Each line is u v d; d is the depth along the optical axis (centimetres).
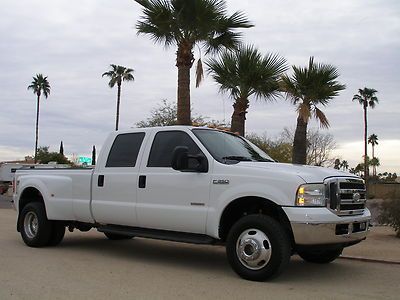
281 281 700
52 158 6475
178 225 767
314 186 666
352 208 723
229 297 606
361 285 690
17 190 1045
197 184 747
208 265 820
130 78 5425
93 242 1085
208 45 1792
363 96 6178
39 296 601
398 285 693
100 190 877
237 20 1698
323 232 656
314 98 1850
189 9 1582
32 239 987
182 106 1653
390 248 1011
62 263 816
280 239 662
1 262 815
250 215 695
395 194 1262
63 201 938
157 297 603
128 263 831
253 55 1781
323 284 690
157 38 1720
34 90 6750
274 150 2748
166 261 856
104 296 604
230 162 743
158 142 824
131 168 840
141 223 816
